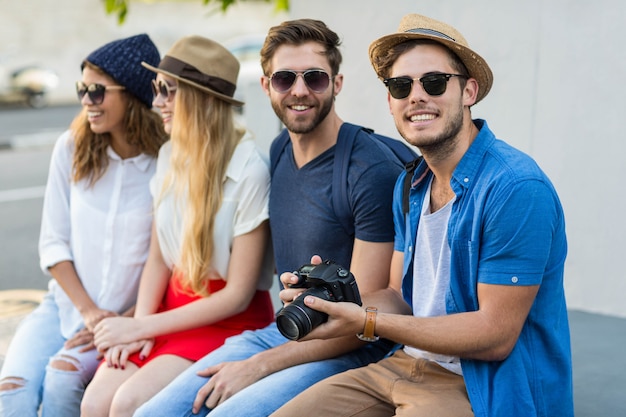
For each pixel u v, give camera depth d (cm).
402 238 222
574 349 296
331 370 227
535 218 184
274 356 231
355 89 398
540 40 334
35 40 1725
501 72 347
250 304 274
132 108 284
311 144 244
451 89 196
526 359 192
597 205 327
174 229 266
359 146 236
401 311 224
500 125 352
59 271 285
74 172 286
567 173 334
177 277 273
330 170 239
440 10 362
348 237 240
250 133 276
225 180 262
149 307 274
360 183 231
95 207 284
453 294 198
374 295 224
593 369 278
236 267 261
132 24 1852
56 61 1738
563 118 332
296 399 208
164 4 1884
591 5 318
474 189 194
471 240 192
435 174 207
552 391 195
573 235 336
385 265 233
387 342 240
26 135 1226
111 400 245
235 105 272
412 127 198
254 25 1941
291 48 236
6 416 257
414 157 248
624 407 250
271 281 278
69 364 263
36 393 263
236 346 244
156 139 292
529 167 190
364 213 231
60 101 1647
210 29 1914
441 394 198
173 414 224
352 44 395
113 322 258
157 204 270
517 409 188
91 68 279
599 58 319
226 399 224
